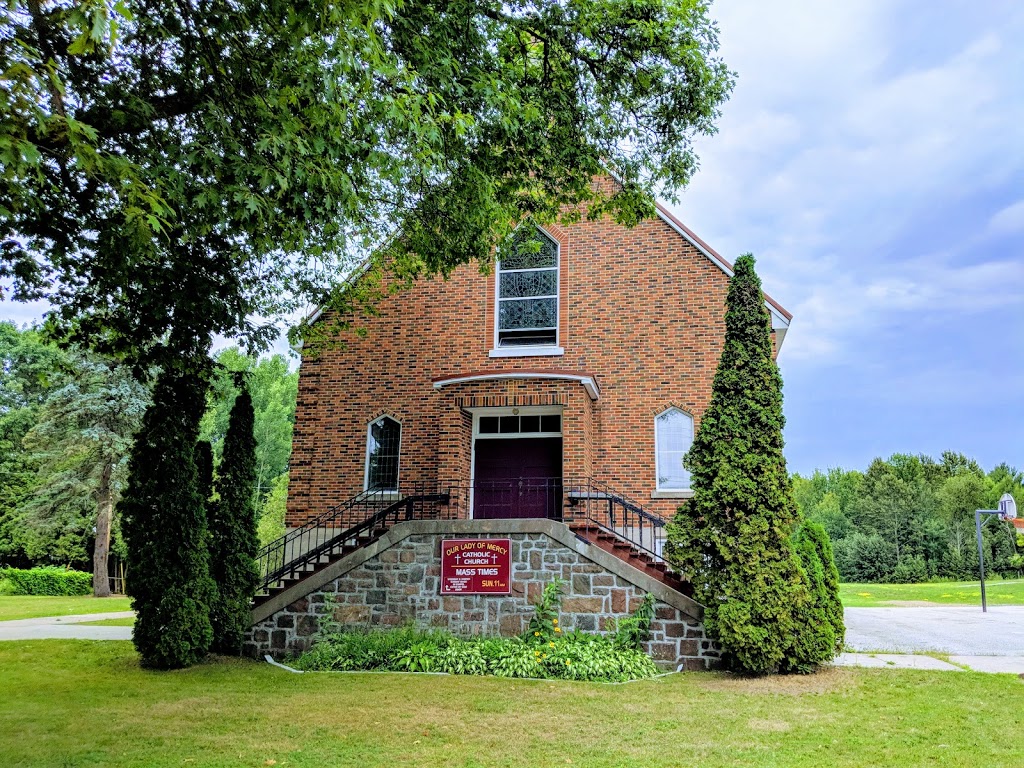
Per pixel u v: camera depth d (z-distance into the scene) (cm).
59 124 650
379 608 1277
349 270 1698
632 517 1580
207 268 1020
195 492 1180
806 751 708
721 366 1209
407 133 926
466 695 955
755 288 1220
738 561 1115
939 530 4806
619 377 1669
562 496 1566
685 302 1678
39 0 697
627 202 1334
